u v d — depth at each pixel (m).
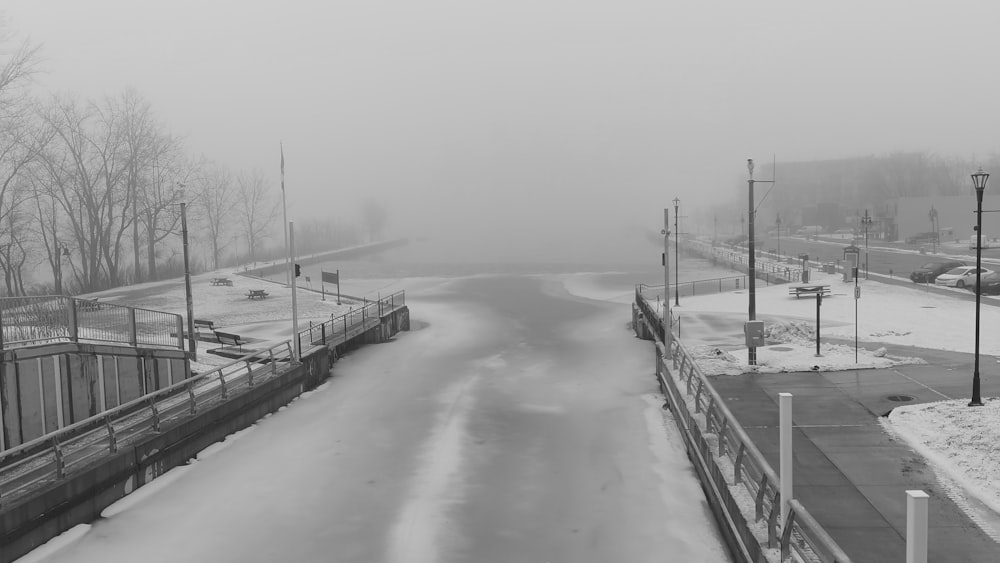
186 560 15.55
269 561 15.55
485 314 56.09
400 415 26.94
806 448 18.25
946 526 13.68
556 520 17.36
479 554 15.73
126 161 77.62
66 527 16.58
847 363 27.38
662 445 22.55
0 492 15.85
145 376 25.34
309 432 24.83
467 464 21.41
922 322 37.19
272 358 28.56
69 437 21.27
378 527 17.16
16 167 63.12
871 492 15.38
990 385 23.44
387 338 45.59
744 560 13.34
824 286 49.91
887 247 97.81
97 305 24.44
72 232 81.75
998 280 47.66
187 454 21.80
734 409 21.97
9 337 20.52
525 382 32.25
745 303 49.81
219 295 60.66
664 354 29.77
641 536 16.31
